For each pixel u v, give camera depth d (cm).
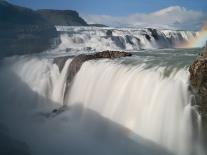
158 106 2003
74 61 3008
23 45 4625
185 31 5981
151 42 5584
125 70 2417
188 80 1917
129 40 5391
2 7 5541
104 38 5206
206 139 1770
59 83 3156
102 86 2533
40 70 3350
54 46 4941
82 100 2719
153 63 2419
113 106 2358
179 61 2470
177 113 1895
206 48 1966
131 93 2242
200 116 1803
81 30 5519
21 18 5869
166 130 1928
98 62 2772
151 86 2106
